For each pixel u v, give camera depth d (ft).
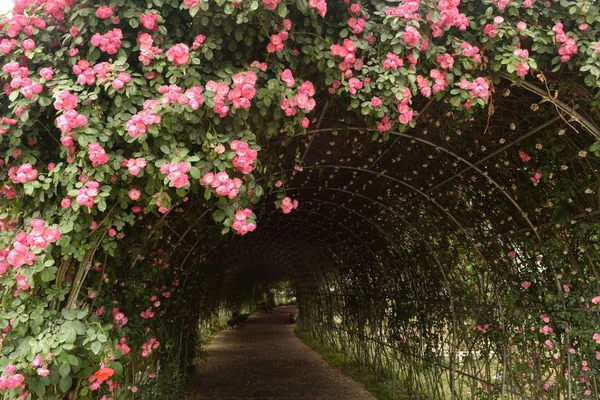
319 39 7.13
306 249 37.19
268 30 6.87
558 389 11.27
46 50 7.07
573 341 10.85
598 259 10.16
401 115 7.26
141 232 10.09
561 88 8.25
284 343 38.91
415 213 16.93
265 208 22.49
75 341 6.95
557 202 10.46
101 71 6.31
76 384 7.42
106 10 6.40
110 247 7.36
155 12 6.50
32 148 7.26
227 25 6.66
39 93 6.54
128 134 6.29
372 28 7.27
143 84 6.63
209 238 17.29
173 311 16.87
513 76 7.76
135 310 11.23
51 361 6.59
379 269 23.38
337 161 13.87
